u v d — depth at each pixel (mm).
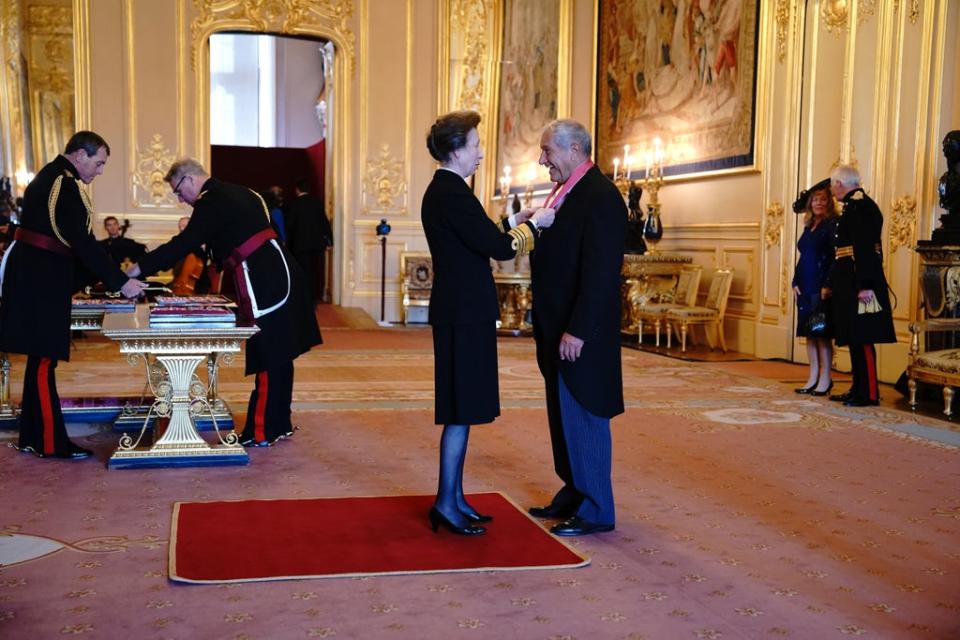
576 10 13719
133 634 2896
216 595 3225
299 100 22672
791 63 9680
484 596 3256
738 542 3898
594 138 13492
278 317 5461
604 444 3951
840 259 7105
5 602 3141
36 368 5148
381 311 14664
